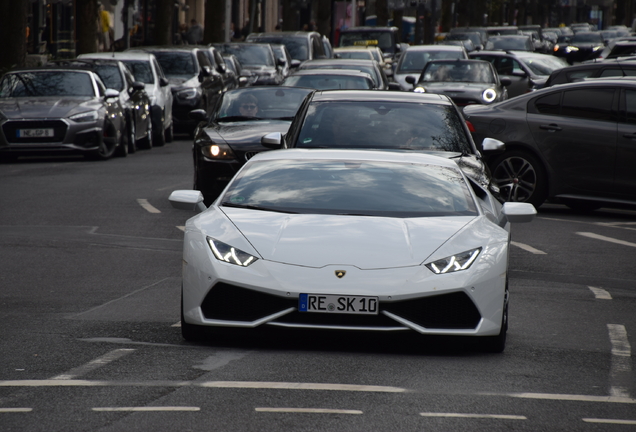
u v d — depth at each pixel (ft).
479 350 68.69
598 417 53.67
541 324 79.05
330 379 59.98
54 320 76.95
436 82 272.10
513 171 149.18
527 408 54.90
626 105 143.02
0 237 117.91
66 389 56.80
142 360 63.93
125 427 49.80
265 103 158.20
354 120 107.34
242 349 67.62
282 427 50.14
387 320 65.10
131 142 234.17
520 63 328.49
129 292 88.74
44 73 218.79
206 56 303.27
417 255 66.69
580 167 145.07
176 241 116.57
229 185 77.36
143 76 261.03
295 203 73.77
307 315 64.95
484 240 69.05
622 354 69.36
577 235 128.67
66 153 231.71
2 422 50.47
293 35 385.70
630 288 95.96
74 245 113.09
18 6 275.59
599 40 629.51
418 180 77.61
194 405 53.72
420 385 59.21
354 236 68.08
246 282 65.21
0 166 201.87
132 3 497.05
